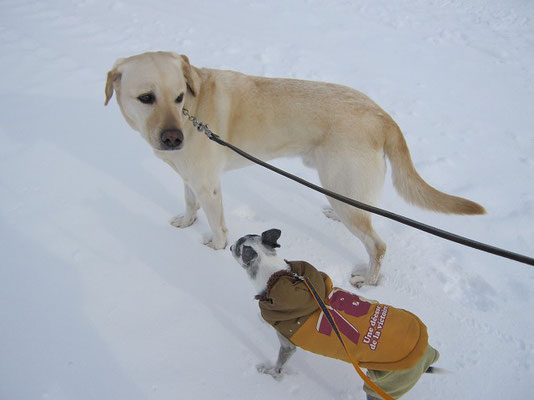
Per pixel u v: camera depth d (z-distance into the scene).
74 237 2.95
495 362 2.42
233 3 7.58
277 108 2.69
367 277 2.86
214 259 2.94
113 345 2.30
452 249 3.16
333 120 2.62
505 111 5.09
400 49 6.51
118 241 2.97
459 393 2.27
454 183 3.87
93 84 4.78
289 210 3.48
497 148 4.42
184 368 2.24
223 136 2.72
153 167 3.74
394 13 7.90
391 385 1.84
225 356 2.34
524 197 3.74
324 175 2.74
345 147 2.60
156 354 2.29
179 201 3.43
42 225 3.00
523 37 7.05
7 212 3.07
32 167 3.54
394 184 2.74
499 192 3.79
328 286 2.08
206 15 6.96
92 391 2.09
